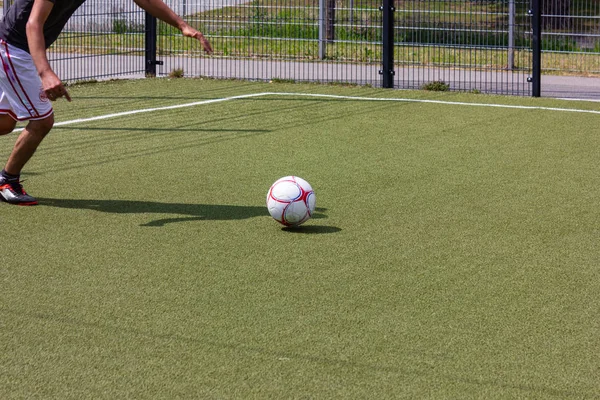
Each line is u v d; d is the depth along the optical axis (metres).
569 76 16.06
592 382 3.55
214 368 3.66
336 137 9.45
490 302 4.48
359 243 5.53
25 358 3.74
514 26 14.21
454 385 3.51
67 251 5.29
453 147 8.92
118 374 3.59
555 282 4.82
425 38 14.98
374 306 4.40
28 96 6.27
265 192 6.91
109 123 10.20
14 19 6.24
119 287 4.66
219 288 4.66
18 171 6.40
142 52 15.41
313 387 3.49
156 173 7.57
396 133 9.72
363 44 15.39
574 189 7.13
